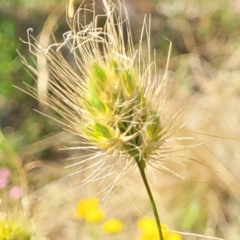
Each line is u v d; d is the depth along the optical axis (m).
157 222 0.21
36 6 0.58
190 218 0.41
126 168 0.22
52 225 0.39
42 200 0.43
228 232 0.40
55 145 0.49
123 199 0.43
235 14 0.62
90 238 0.39
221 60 0.57
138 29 0.61
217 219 0.40
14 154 0.45
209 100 0.47
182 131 0.42
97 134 0.21
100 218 0.32
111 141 0.21
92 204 0.32
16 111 0.52
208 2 0.64
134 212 0.42
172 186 0.42
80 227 0.39
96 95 0.21
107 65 0.21
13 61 0.52
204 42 0.61
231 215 0.41
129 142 0.21
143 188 0.43
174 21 0.62
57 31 0.54
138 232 0.40
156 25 0.62
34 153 0.49
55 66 0.21
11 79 0.52
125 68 0.21
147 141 0.21
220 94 0.48
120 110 0.21
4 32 0.55
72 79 0.21
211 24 0.62
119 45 0.21
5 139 0.46
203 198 0.42
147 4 0.63
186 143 0.42
